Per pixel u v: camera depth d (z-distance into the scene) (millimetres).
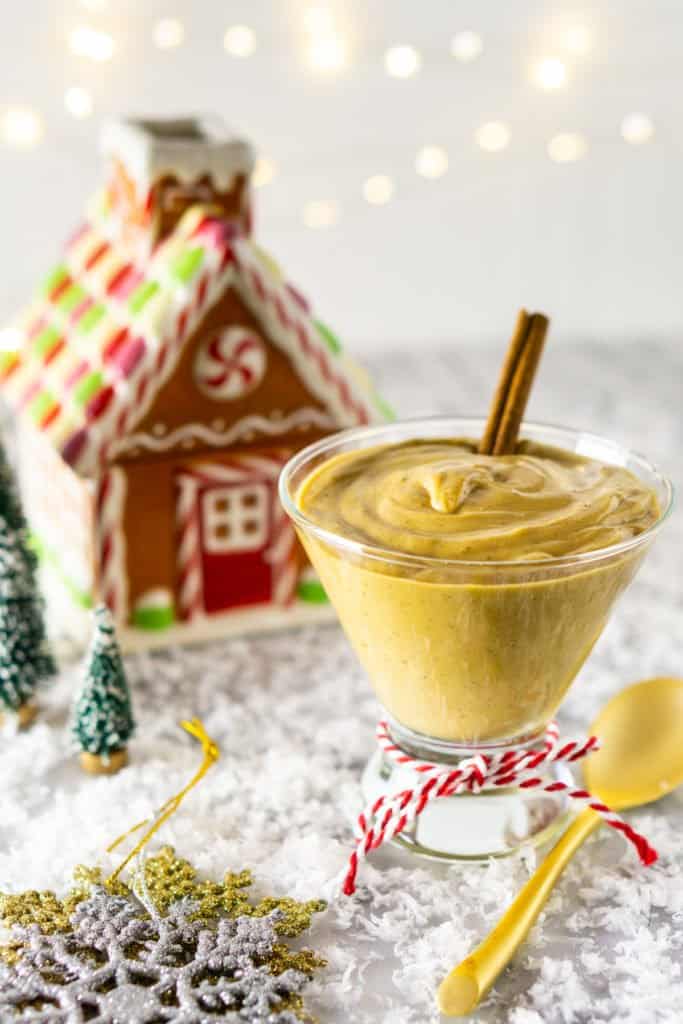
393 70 1072
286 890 543
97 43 1049
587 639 536
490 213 1218
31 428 722
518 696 535
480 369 938
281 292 648
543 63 1115
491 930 526
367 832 539
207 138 712
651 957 515
